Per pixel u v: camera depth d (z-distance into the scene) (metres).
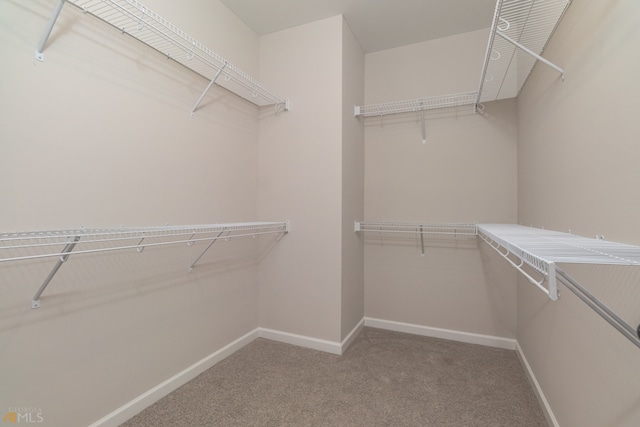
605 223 1.01
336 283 2.28
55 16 1.15
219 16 2.09
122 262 1.50
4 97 1.09
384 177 2.78
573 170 1.26
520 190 2.24
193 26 1.87
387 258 2.77
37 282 1.18
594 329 1.06
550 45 1.55
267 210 2.52
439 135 2.59
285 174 2.46
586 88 1.15
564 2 1.28
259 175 2.55
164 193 1.71
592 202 1.10
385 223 2.66
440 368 2.04
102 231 1.21
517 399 1.71
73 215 1.29
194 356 1.92
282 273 2.46
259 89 2.26
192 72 1.89
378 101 2.79
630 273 0.84
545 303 1.62
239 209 2.32
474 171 2.49
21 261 1.14
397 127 2.73
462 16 2.29
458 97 2.48
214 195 2.07
